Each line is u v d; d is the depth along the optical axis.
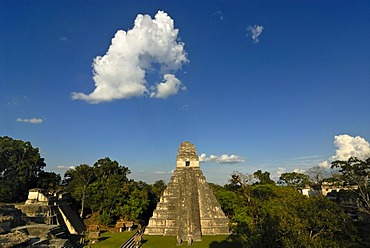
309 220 18.52
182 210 43.12
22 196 65.31
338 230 18.02
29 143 68.38
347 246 18.06
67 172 75.62
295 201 20.20
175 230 44.44
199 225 42.59
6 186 60.69
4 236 23.67
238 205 48.72
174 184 48.00
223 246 35.97
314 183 69.56
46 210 46.47
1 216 29.86
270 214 18.88
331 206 18.95
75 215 56.91
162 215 46.00
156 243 38.56
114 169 75.62
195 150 50.66
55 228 34.06
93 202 63.34
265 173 78.88
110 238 45.56
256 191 47.22
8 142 64.56
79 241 40.53
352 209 38.66
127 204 61.34
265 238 17.69
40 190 50.06
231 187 69.31
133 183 68.44
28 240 24.39
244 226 20.75
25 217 36.62
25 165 65.12
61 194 60.41
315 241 16.36
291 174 74.12
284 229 17.05
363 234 20.47
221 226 45.12
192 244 37.62
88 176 69.56
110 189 62.06
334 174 44.31
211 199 47.19
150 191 75.06
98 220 59.94
